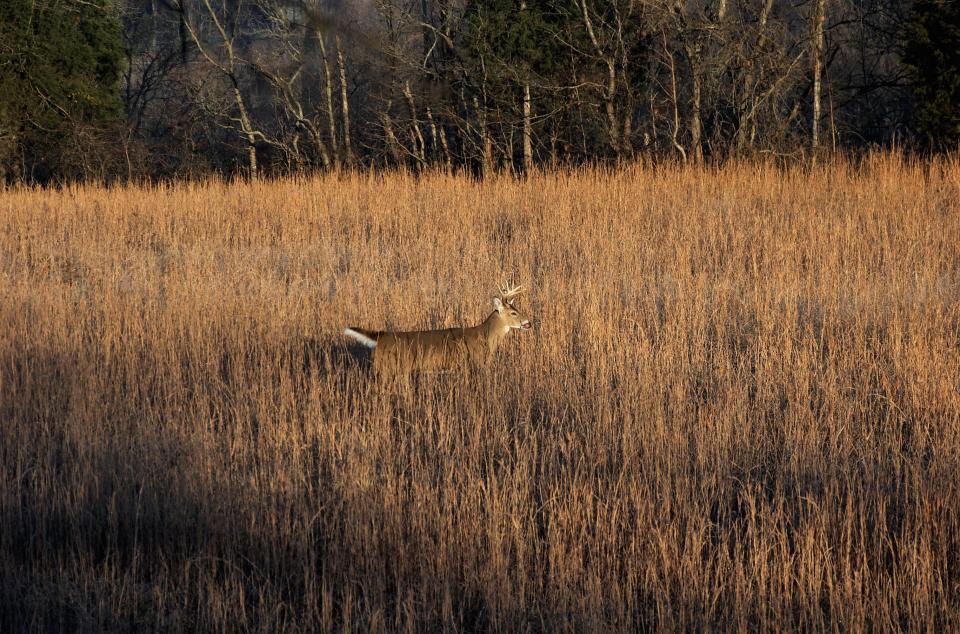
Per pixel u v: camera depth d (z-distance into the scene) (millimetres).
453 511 12500
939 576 10703
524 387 16750
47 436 14938
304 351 19984
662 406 15672
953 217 28938
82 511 12594
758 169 37406
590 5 56906
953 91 49000
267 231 32188
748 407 15719
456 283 24250
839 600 10414
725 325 20656
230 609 11039
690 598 10625
